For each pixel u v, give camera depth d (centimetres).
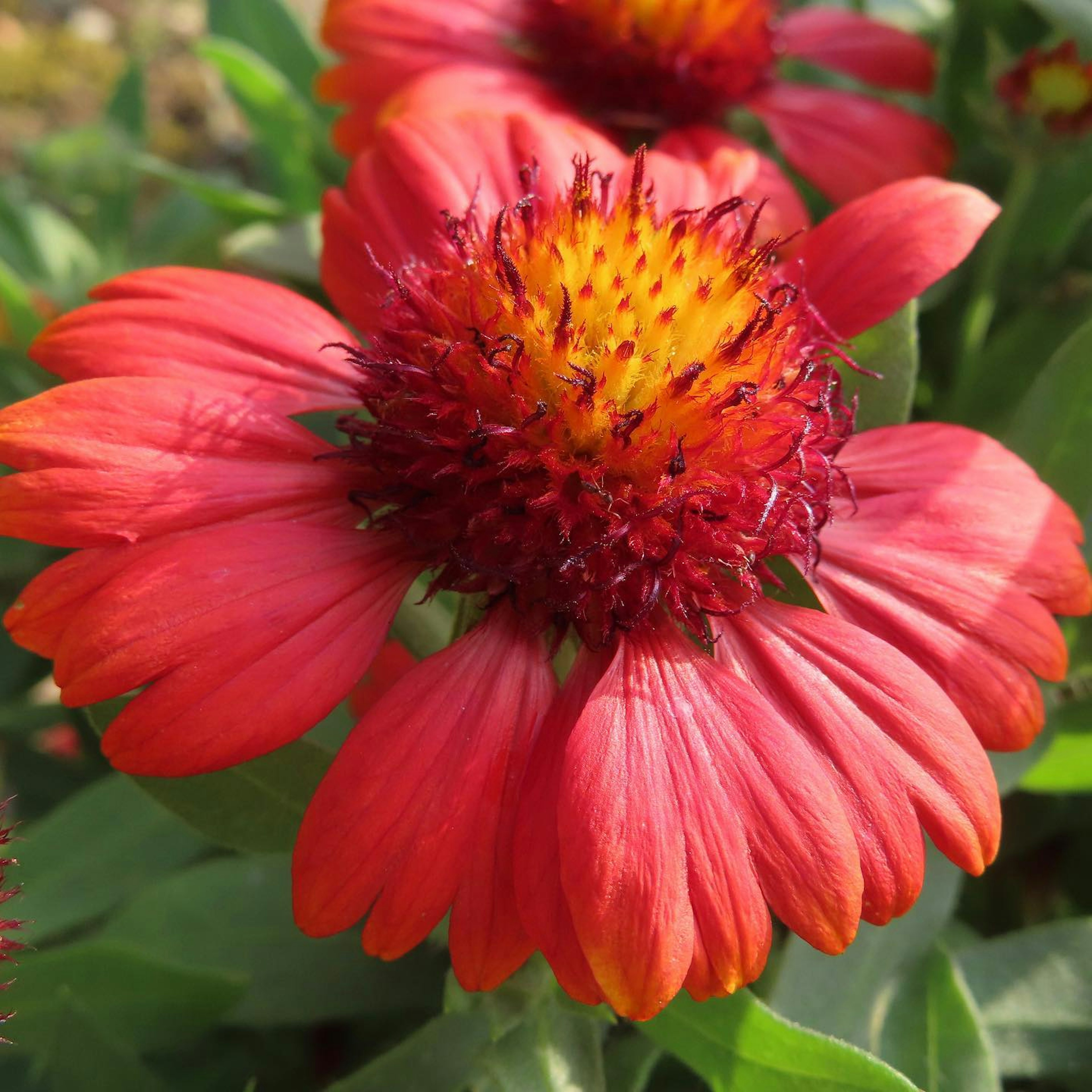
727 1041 19
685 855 17
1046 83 23
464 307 19
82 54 48
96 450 18
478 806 17
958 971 21
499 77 24
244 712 17
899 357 20
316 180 30
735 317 19
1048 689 22
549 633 18
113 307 19
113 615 17
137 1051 21
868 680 18
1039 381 22
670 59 24
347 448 19
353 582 18
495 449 18
